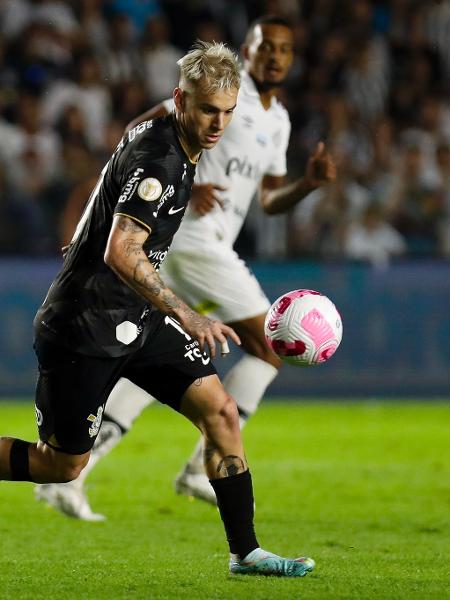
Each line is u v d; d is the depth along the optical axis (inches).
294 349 654.5
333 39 2308.1
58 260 1835.6
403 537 799.1
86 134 2031.3
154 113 883.4
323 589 594.2
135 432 1512.1
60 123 1995.6
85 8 2225.6
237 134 952.3
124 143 595.2
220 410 637.3
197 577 629.0
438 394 1919.3
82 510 868.0
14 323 1806.1
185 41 2313.0
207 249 930.7
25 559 695.1
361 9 2381.9
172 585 602.9
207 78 569.6
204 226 938.1
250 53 971.3
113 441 879.7
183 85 578.9
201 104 572.7
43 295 1819.6
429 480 1105.4
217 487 636.7
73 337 605.9
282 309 659.4
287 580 620.1
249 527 638.5
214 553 724.0
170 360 636.7
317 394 1908.2
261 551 637.9
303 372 1903.3
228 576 631.8
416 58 2391.7
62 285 610.2
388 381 1908.2
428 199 2057.1
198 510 922.7
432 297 1909.4
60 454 629.6
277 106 992.9
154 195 571.2
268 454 1298.0
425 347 1914.4
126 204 571.2
